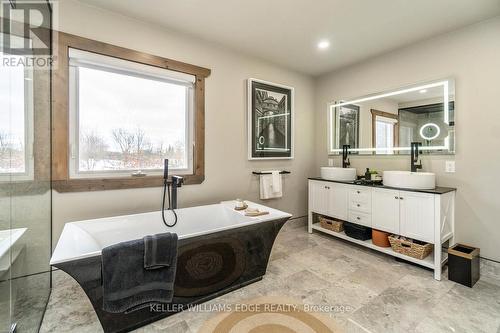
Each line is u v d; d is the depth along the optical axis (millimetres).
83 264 1373
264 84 3305
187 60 2691
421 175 2396
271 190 3332
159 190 2562
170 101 2670
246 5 2145
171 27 2527
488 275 2270
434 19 2316
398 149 2965
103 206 2271
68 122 2086
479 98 2340
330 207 3238
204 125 2844
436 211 2201
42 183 1830
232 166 3094
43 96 1840
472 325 1595
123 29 2311
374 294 1954
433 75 2650
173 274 1596
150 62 2445
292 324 1604
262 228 2117
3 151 1362
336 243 3096
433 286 2074
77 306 1771
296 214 3787
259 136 3285
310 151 3934
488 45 2283
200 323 1614
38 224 1753
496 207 2252
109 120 2330
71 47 2068
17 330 1389
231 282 1975
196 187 2826
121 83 2379
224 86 2988
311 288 2041
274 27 2512
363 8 2164
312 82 3928
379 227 2676
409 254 2418
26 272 1566
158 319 1641
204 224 2648
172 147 2705
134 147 2473
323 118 3869
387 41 2771
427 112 2697
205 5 2148
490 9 2141
